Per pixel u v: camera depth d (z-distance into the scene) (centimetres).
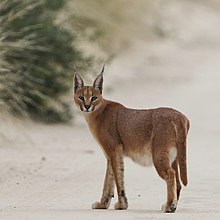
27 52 3728
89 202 2284
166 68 5912
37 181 2634
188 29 7825
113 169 2152
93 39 4753
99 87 2200
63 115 3816
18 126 3441
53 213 2067
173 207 2064
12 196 2394
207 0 9250
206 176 2648
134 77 5416
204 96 4778
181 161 2064
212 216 2016
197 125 3869
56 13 4091
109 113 2169
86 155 3127
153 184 2544
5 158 3031
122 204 2150
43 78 3775
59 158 3050
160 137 2067
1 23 3619
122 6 6272
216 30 8031
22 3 3775
